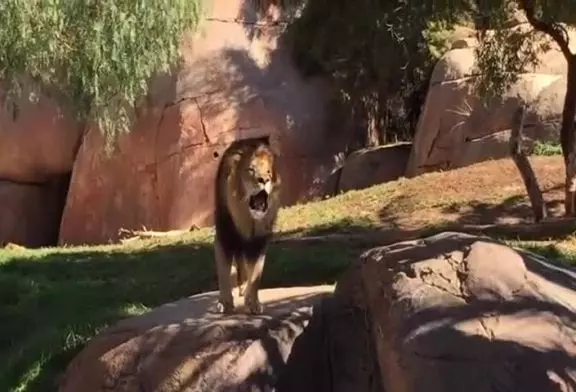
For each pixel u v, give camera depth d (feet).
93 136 76.59
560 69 65.26
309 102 78.38
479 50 53.06
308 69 79.56
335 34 74.54
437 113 68.54
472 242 21.85
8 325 35.22
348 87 77.71
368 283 22.62
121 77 55.57
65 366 31.24
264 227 24.11
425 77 76.54
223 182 24.17
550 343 18.33
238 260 25.17
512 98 64.34
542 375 17.61
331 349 23.35
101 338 25.34
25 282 42.37
